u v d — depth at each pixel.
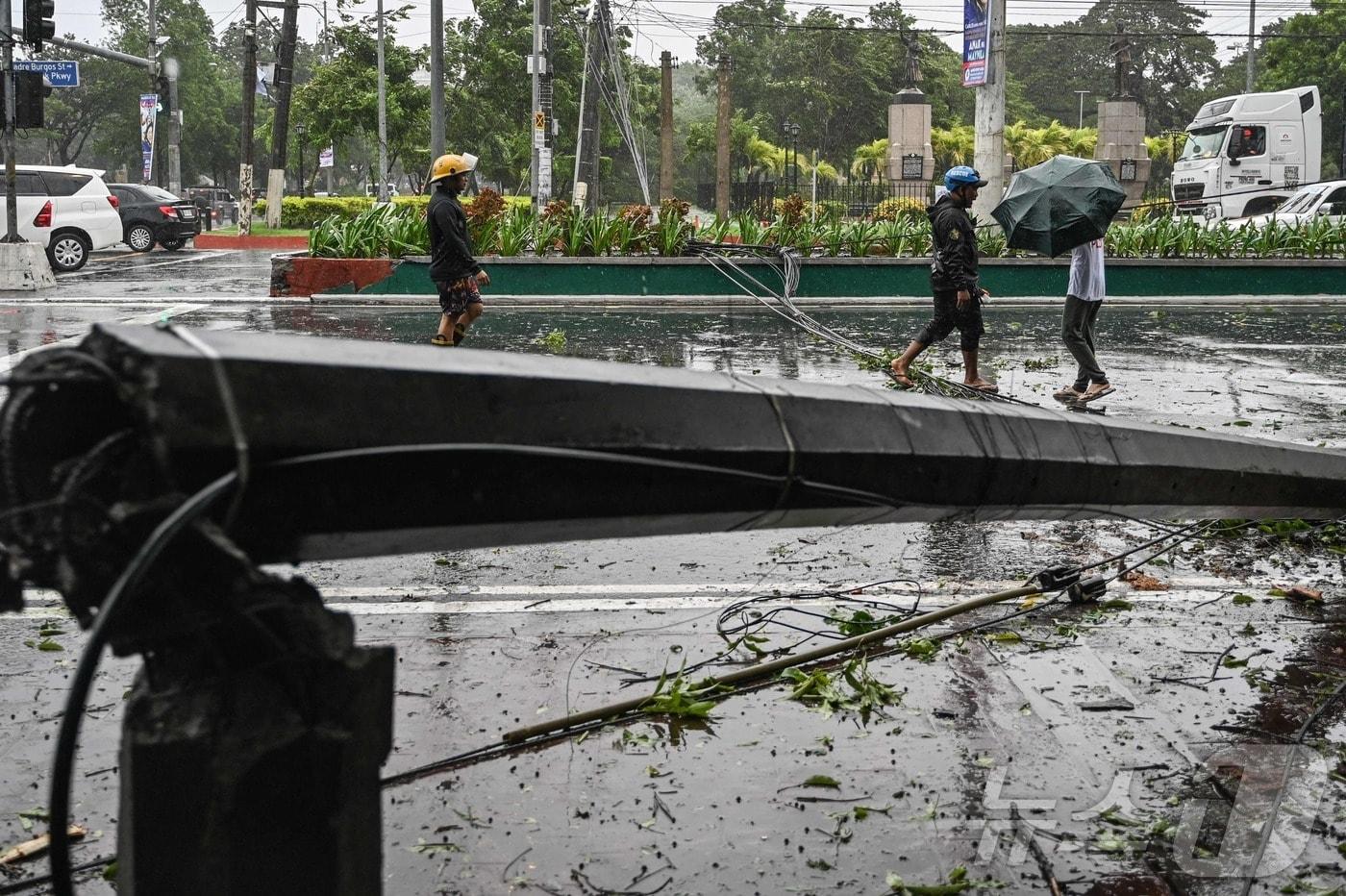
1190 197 40.03
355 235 18.19
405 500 1.81
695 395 2.10
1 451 1.61
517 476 1.90
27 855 3.16
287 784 1.72
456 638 4.85
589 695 4.26
